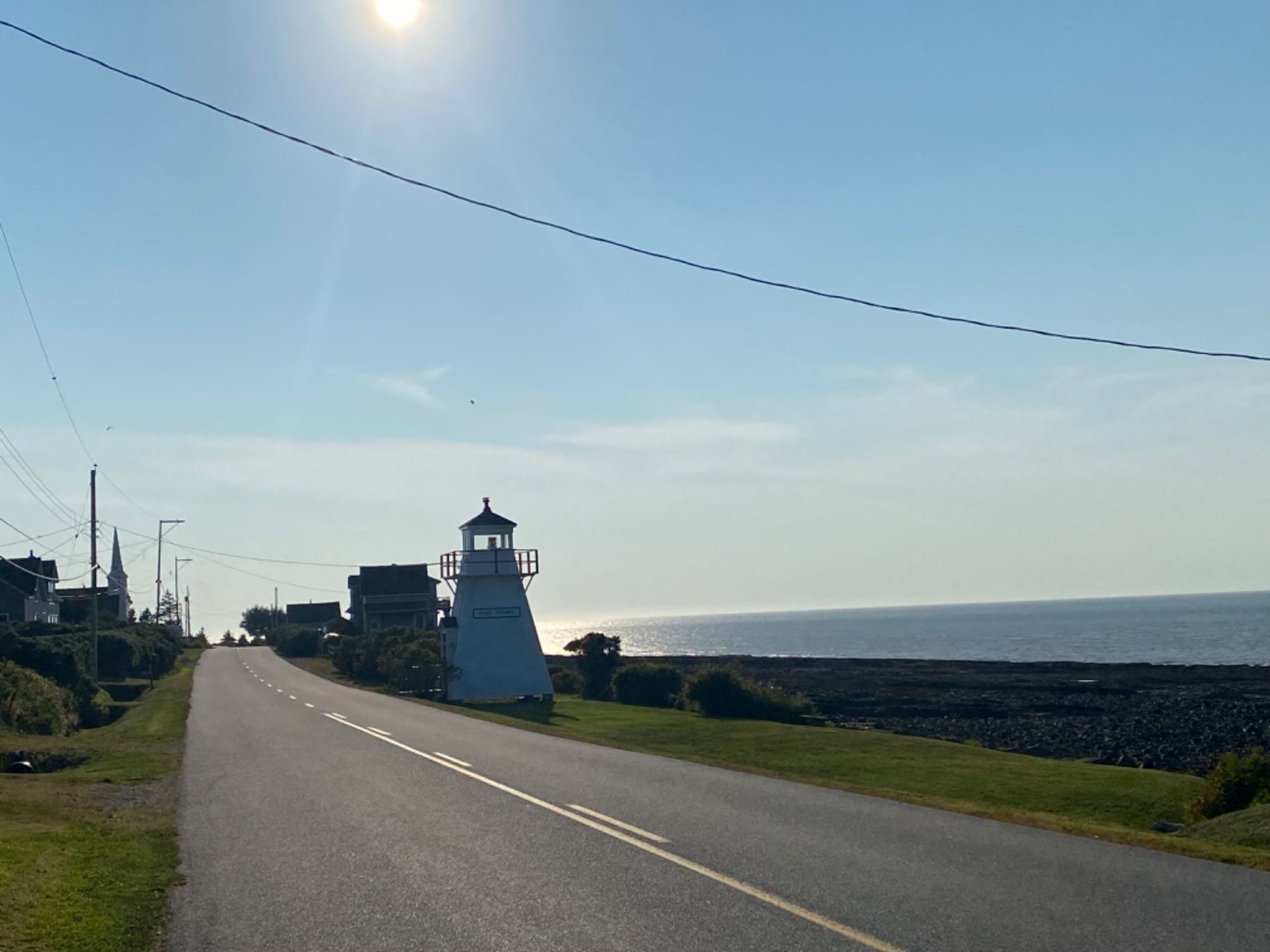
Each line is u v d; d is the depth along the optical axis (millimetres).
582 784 16172
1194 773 32438
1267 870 9992
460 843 11672
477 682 45625
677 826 12445
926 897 8922
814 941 7676
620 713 38312
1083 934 7797
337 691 46438
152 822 13898
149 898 9664
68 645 47375
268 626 144000
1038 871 9906
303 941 8141
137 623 91000
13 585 72438
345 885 9891
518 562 46719
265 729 27734
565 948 7680
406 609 98938
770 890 9203
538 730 26609
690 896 9055
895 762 25031
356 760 20047
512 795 15102
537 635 46938
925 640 169375
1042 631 184625
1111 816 19453
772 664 97188
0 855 10789
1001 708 52062
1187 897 8891
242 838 12555
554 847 11273
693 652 156375
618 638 50312
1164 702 54250
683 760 19719
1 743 24625
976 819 12852
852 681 71688
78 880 10203
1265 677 70875
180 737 26406
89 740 26094
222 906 9312
